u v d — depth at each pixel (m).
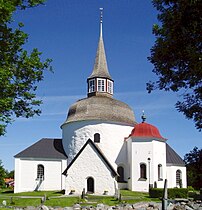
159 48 12.16
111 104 54.34
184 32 10.83
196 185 11.84
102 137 51.72
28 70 17.72
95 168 44.91
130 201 34.91
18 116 18.25
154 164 48.69
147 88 13.16
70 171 45.06
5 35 16.88
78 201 35.03
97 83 58.12
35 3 17.23
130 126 53.75
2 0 15.48
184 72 11.98
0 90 16.69
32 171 51.88
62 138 55.38
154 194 39.72
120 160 51.66
